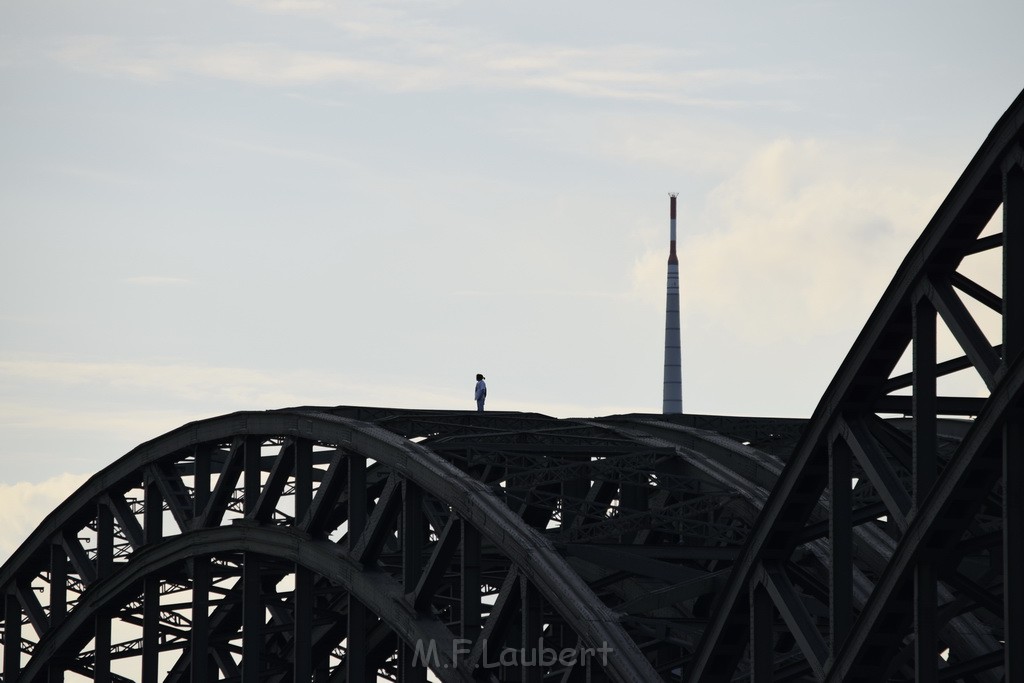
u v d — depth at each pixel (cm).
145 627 19812
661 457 16862
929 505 9531
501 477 17812
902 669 13588
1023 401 8875
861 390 10294
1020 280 8819
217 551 17938
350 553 15300
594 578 16262
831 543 10456
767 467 16050
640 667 11625
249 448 17562
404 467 14512
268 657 18575
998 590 13262
